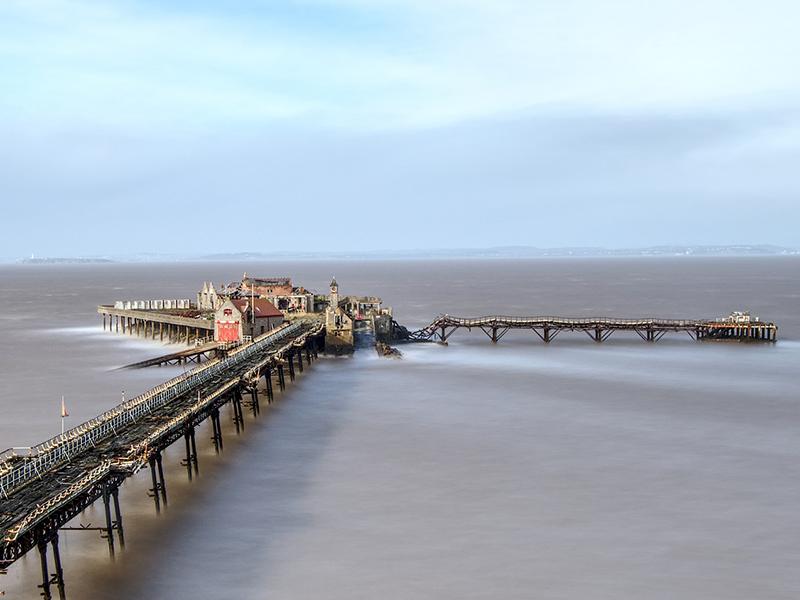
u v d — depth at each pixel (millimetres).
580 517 53812
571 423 79062
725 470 63688
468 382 102125
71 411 86688
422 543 49812
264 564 47000
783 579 45031
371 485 60250
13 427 79250
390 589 44000
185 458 67438
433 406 87250
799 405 87062
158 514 54469
